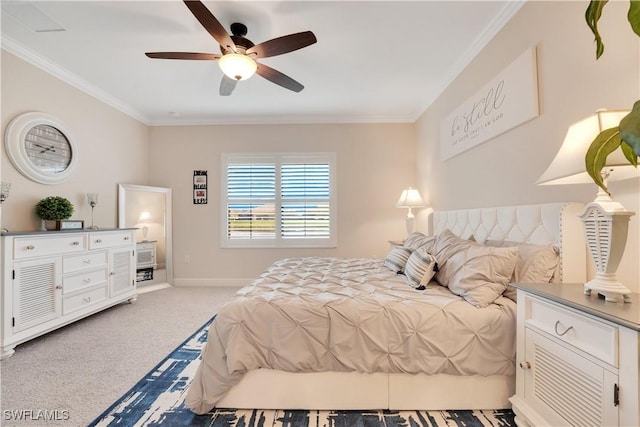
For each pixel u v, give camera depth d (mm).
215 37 1980
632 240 1354
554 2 1767
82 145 3375
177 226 4578
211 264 4582
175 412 1604
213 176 4582
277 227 4559
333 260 3191
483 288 1645
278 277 2270
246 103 3959
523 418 1387
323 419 1555
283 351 1557
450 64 2939
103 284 3148
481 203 2582
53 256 2568
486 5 2111
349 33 2428
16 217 2668
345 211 4531
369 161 4516
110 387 1830
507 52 2201
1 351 2166
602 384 1014
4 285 2184
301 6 2105
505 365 1525
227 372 1548
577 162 1157
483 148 2545
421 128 4184
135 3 2078
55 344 2443
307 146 4543
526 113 1974
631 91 1349
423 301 1656
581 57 1594
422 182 4148
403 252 2580
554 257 1651
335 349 1552
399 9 2146
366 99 3834
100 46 2623
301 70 3049
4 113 2580
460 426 1487
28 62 2758
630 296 1194
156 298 3863
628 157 938
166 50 2682
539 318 1324
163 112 4297
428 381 1592
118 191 3939
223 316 1617
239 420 1547
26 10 2150
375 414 1585
